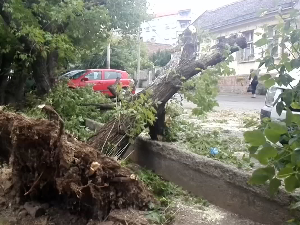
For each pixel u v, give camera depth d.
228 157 5.06
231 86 27.72
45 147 4.09
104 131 5.51
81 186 3.60
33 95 11.09
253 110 14.88
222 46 5.73
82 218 4.05
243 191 4.04
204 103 5.78
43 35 10.68
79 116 8.70
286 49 3.36
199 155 4.94
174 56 5.97
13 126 4.18
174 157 5.30
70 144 3.76
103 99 10.29
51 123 4.10
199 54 5.87
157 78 5.91
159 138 6.11
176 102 6.63
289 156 2.94
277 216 3.65
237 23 25.66
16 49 11.28
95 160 3.66
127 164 6.14
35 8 10.67
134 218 3.44
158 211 3.87
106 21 11.86
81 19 11.55
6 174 5.00
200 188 4.72
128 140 5.58
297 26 3.38
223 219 3.96
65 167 3.71
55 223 4.14
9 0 10.22
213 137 6.56
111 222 3.45
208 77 5.68
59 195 4.42
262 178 2.99
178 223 3.78
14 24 10.34
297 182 2.85
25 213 4.37
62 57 12.73
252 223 3.84
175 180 5.27
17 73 12.41
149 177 5.23
